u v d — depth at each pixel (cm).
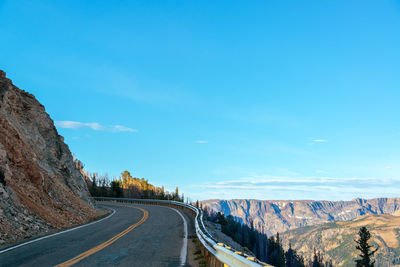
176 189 12225
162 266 858
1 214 1327
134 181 12688
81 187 3353
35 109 3216
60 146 3372
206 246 942
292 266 18350
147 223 2088
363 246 6988
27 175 2020
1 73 2828
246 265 526
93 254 980
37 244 1144
